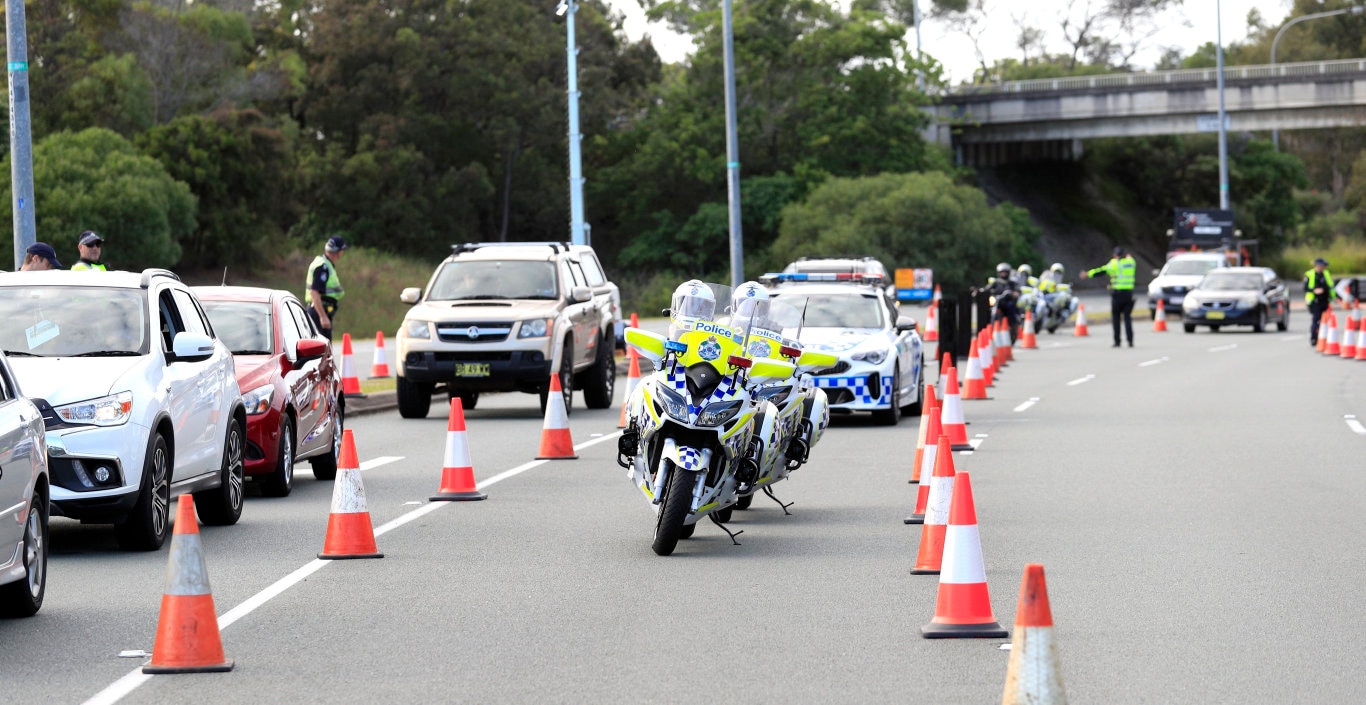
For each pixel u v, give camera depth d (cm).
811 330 3262
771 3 13025
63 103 10069
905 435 3006
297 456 2302
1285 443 2819
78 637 1301
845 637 1280
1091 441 2867
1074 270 14900
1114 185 16875
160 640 1175
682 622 1345
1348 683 1116
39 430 1418
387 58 12019
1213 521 1911
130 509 1670
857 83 12950
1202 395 3872
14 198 3009
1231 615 1359
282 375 2259
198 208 9912
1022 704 889
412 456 2717
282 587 1520
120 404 1659
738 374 1691
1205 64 19712
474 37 12000
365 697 1091
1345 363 5072
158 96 10606
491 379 3338
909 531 1867
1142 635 1282
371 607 1420
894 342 3225
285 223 11381
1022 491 2197
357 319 9062
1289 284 14525
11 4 2992
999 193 15562
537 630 1316
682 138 12531
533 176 12575
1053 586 1498
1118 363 5106
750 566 1630
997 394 3947
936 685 1113
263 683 1136
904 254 11312
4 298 1806
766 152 13125
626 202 12950
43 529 1416
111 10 10369
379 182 11581
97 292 1816
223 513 1930
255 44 12481
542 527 1905
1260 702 1066
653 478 1730
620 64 13125
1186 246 10906
